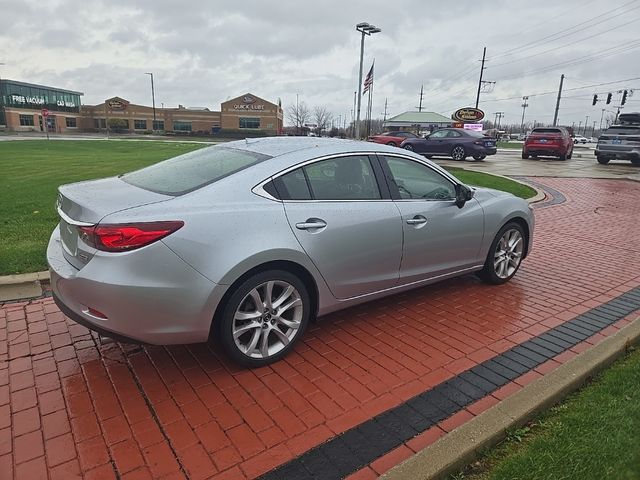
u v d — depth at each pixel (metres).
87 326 2.88
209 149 3.94
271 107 77.25
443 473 2.22
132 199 2.96
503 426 2.50
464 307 4.31
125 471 2.28
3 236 6.00
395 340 3.65
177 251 2.75
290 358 3.36
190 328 2.88
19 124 69.88
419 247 3.94
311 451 2.44
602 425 2.56
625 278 5.20
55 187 10.30
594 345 3.53
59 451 2.41
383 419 2.70
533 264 5.69
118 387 2.97
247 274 3.02
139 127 79.25
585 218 8.54
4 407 2.76
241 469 2.31
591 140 81.38
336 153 3.55
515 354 3.47
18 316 3.94
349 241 3.43
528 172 16.45
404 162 3.96
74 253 2.94
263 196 3.12
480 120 43.22
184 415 2.71
